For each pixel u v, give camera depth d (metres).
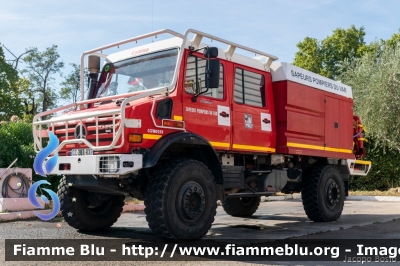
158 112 6.14
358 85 20.27
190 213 6.02
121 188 6.40
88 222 7.02
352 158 10.06
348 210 11.41
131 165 5.68
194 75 6.69
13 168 9.61
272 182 8.16
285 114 8.13
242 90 7.56
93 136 6.06
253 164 8.03
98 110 6.34
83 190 7.03
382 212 10.90
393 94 18.25
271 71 8.34
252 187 8.00
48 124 6.73
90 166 5.86
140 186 6.36
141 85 6.93
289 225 8.30
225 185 7.23
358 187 18.83
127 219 8.78
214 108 6.91
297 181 8.77
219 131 6.93
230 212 9.59
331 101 9.49
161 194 5.77
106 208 7.27
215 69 6.28
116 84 7.26
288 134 8.22
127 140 5.80
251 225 8.21
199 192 6.16
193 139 6.21
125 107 5.83
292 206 12.31
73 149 6.29
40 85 59.56
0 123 12.75
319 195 8.83
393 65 18.62
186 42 6.71
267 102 8.03
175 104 6.33
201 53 6.82
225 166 7.30
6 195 9.41
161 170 5.94
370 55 20.91
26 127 12.20
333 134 9.48
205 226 6.21
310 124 8.77
